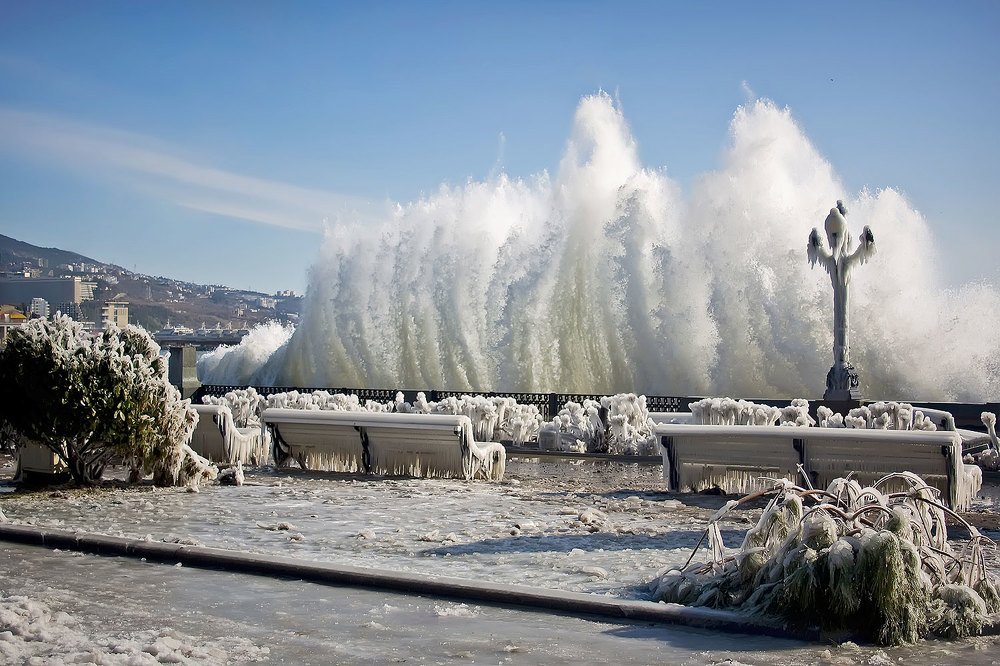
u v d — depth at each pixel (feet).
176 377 89.97
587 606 20.61
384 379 119.55
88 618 19.94
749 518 33.04
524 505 35.78
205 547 25.88
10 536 28.45
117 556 26.35
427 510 34.47
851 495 21.53
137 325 41.42
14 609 19.57
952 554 20.72
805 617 18.85
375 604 21.30
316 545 27.68
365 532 28.96
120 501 36.42
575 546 27.61
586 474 47.21
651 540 28.60
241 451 48.67
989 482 43.91
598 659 17.47
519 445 59.26
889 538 18.47
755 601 19.70
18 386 38.68
